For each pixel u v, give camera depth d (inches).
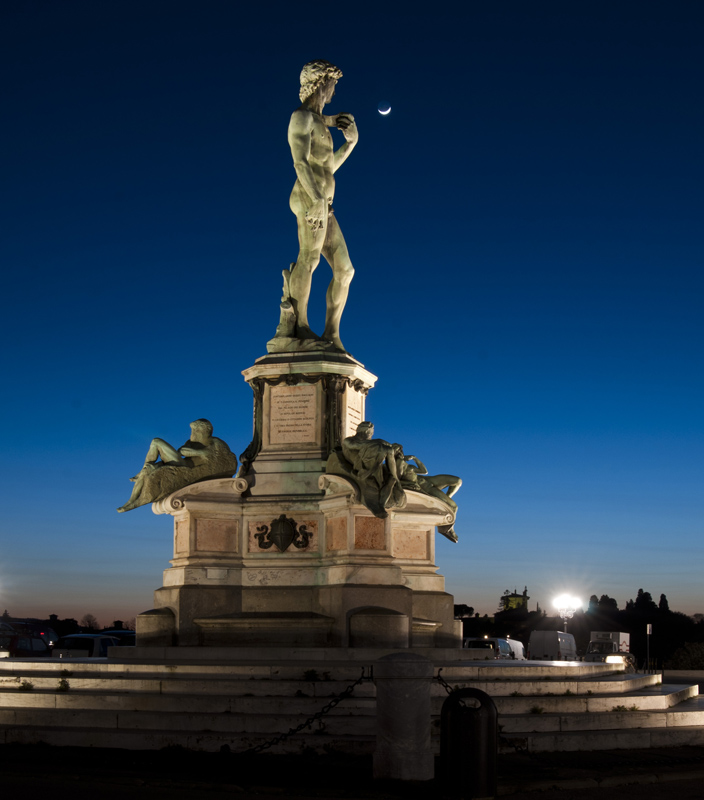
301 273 786.8
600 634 1951.3
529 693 596.4
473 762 425.7
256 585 717.9
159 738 522.3
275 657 659.4
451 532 766.5
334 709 546.0
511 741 533.3
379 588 678.5
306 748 510.0
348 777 460.4
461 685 583.8
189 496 725.3
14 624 1451.8
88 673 616.4
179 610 699.4
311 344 767.1
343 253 799.1
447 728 430.3
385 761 455.2
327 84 796.6
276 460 748.0
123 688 583.8
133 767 476.1
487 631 3415.4
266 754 509.0
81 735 531.5
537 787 451.5
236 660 644.7
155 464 745.6
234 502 733.9
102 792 418.3
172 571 725.9
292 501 727.1
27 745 532.1
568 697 592.1
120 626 2278.5
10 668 641.6
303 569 712.4
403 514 735.7
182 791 427.2
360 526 693.3
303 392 762.2
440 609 729.0
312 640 679.7
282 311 784.3
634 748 553.9
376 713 466.6
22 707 579.5
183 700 557.9
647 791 455.2
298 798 421.1
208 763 486.9
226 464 750.5
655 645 3248.0
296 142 774.5
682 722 590.6
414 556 745.0
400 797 424.2
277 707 550.0
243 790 430.6
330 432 752.3
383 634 661.9
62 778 447.8
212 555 722.2
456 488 768.3
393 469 698.8
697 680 1481.3
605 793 449.1
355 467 706.2
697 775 486.0
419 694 460.1
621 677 697.6
